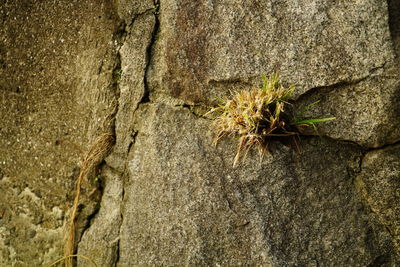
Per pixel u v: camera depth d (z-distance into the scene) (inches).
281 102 58.1
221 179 59.6
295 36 58.5
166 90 61.2
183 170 60.4
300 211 58.9
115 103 63.0
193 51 60.4
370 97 57.6
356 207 58.9
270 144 59.2
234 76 59.5
